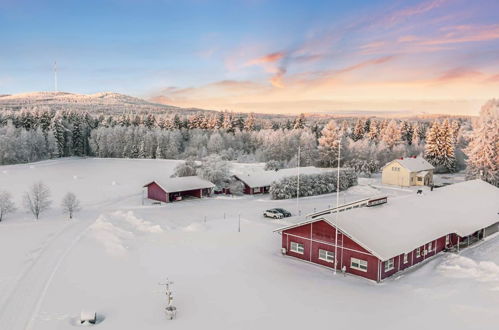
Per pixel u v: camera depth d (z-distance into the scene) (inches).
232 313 770.2
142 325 721.0
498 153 2541.8
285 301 827.4
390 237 1038.4
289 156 4443.9
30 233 1443.2
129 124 6328.7
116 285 923.4
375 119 6023.6
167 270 1031.6
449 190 1582.2
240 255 1164.5
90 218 1724.9
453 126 5068.9
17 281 950.4
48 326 719.1
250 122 6358.3
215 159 2551.7
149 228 1481.3
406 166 2763.3
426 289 876.6
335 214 1114.7
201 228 1470.2
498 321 697.0
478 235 1338.6
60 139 4972.9
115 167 3954.2
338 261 1047.6
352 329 691.4
